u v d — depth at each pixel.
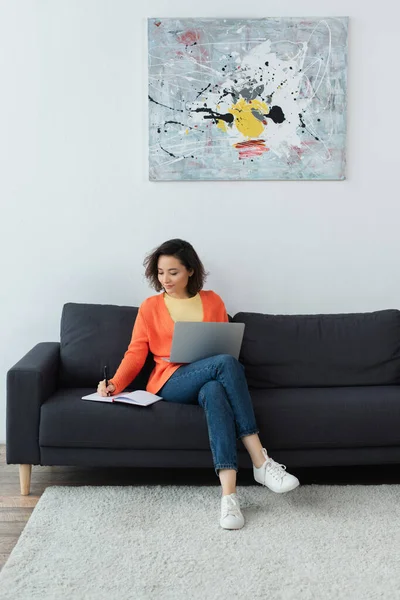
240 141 3.45
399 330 3.30
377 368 3.24
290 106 3.44
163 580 2.13
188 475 3.09
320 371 3.21
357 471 3.15
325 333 3.27
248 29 3.40
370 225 3.53
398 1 3.42
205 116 3.43
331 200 3.51
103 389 2.92
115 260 3.51
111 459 2.83
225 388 2.74
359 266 3.55
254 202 3.50
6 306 3.52
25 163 3.45
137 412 2.81
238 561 2.25
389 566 2.21
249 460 2.83
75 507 2.68
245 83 3.42
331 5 3.42
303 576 2.16
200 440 2.80
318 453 2.87
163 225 3.50
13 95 3.42
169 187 3.48
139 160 3.47
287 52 3.41
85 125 3.45
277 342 3.24
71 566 2.22
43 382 2.85
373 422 2.84
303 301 3.56
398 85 3.46
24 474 2.87
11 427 2.82
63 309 3.34
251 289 3.55
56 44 3.40
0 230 3.48
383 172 3.50
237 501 2.55
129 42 3.41
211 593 2.06
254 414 2.79
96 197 3.48
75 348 3.23
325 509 2.65
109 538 2.41
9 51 3.40
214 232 3.51
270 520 2.56
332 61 3.42
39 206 3.47
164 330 3.07
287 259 3.53
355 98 3.46
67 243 3.50
